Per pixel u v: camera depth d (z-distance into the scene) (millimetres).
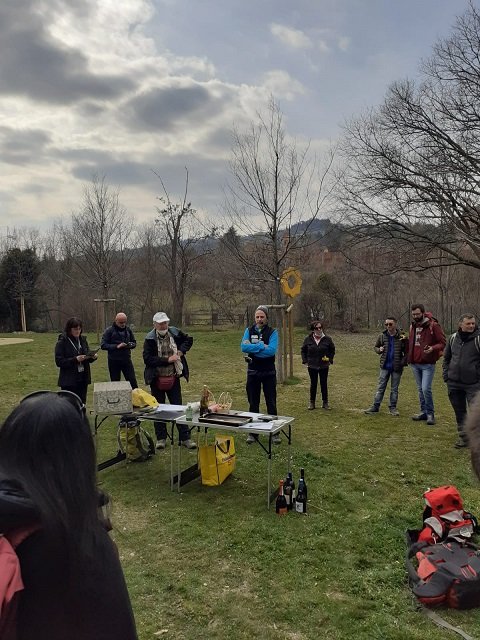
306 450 7219
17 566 1208
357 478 6156
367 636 3287
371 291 29234
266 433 5242
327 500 5465
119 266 23969
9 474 1287
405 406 10320
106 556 1355
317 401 10758
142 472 6344
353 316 28906
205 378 13672
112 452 7125
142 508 5289
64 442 1321
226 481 6027
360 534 4672
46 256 37312
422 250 19828
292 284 13062
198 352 18891
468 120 18156
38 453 1296
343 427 8570
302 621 3441
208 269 32031
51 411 1348
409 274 29156
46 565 1241
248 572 4055
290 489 5207
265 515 5090
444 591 3562
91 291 31266
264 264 12836
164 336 7066
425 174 18938
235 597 3715
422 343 8812
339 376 14164
